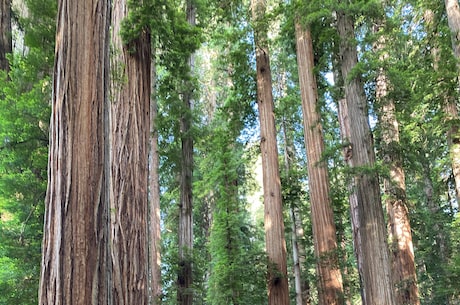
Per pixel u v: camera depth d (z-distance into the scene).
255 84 11.48
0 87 8.01
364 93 7.98
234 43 11.39
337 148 7.98
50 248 3.20
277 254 9.58
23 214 7.32
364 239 7.39
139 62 6.63
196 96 12.42
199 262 10.85
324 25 9.92
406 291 11.20
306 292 14.29
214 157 11.95
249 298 9.73
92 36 3.68
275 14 10.74
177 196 13.72
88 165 3.39
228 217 10.64
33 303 6.62
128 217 5.81
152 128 11.05
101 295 3.22
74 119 3.44
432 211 14.30
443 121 10.20
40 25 6.62
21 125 7.55
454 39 9.19
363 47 8.25
